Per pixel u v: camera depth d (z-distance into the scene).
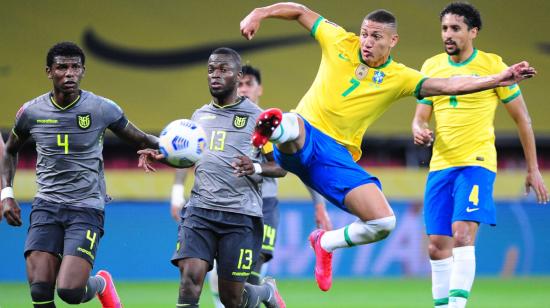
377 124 68.56
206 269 26.19
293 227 59.75
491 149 30.58
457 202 30.09
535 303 43.56
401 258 61.38
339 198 25.39
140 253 58.31
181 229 26.56
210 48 69.19
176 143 24.22
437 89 25.25
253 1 70.00
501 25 71.56
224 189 26.50
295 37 69.44
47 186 25.86
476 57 31.12
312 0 69.69
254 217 26.94
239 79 27.41
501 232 63.16
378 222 25.06
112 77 67.81
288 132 23.94
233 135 26.88
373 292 49.59
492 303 43.53
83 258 25.22
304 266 59.69
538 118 70.88
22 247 56.62
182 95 68.50
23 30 67.06
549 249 63.53
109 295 30.00
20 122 26.19
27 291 49.12
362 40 25.34
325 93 25.88
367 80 25.62
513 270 63.09
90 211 25.88
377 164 73.00
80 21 67.94
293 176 60.22
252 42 69.25
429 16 70.69
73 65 25.48
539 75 71.31
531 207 63.69
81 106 25.95
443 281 30.84
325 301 44.25
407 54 70.12
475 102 30.34
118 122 26.55
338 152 25.53
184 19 69.19
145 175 60.47
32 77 66.69
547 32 71.88
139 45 68.44
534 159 31.11
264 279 32.16
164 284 55.12
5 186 27.02
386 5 70.38
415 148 70.94
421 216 62.09
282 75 69.00
